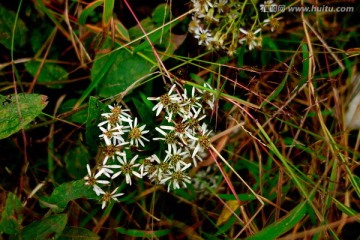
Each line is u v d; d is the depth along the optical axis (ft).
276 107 1.16
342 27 1.33
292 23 1.31
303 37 1.30
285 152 1.25
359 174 1.24
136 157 1.01
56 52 1.25
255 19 1.15
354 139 1.26
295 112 1.23
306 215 1.16
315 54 1.27
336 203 1.06
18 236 0.93
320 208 1.11
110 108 1.01
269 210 1.20
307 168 1.21
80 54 1.21
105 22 1.13
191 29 1.18
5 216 0.92
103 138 1.04
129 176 1.01
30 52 1.26
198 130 1.05
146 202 1.20
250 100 1.24
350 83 1.27
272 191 1.19
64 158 1.17
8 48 1.21
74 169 1.16
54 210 0.97
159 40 1.19
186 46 1.24
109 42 1.20
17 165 1.18
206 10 1.13
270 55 1.29
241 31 1.17
